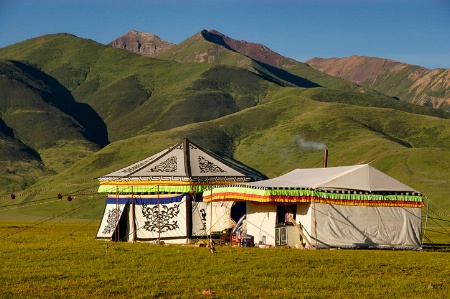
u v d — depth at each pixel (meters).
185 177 51.00
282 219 45.00
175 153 54.50
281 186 42.25
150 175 51.81
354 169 43.91
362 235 43.09
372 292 27.50
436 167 161.62
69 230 74.19
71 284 28.67
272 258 35.59
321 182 43.22
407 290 28.03
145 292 27.12
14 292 27.06
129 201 52.50
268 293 27.08
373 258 36.25
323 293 27.25
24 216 149.38
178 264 33.75
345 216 42.94
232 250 39.28
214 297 26.33
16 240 49.31
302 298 26.19
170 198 51.38
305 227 42.84
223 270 32.00
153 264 33.78
